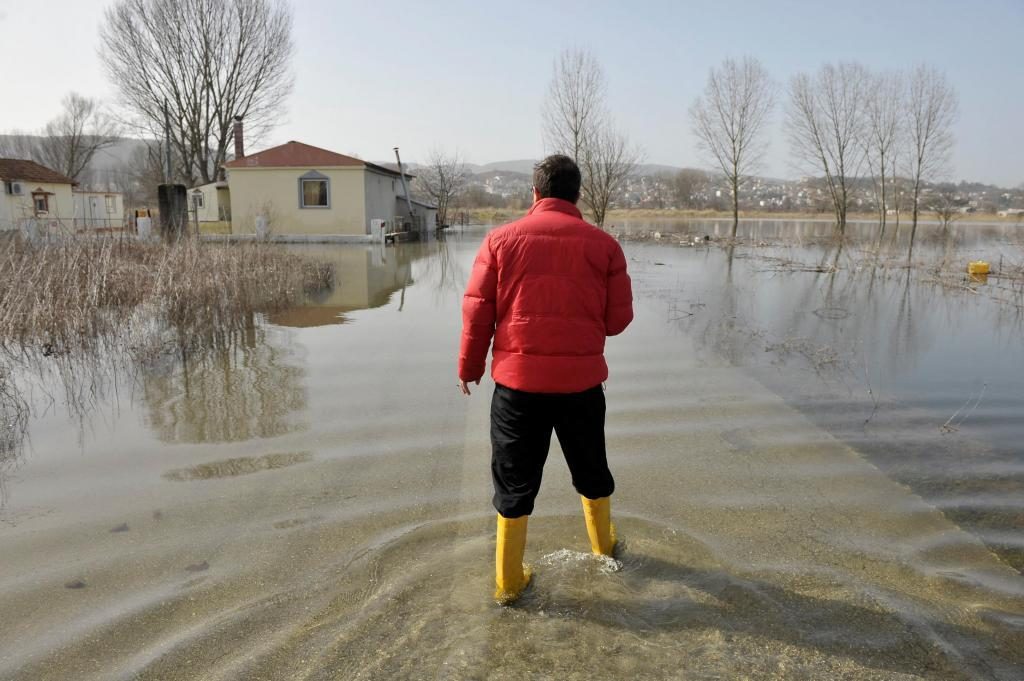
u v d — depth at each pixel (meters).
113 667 2.17
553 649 2.23
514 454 2.51
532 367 2.45
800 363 6.54
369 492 3.53
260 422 4.68
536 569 2.74
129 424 4.63
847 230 35.88
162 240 13.38
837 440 4.39
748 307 10.31
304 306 10.09
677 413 4.92
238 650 2.24
